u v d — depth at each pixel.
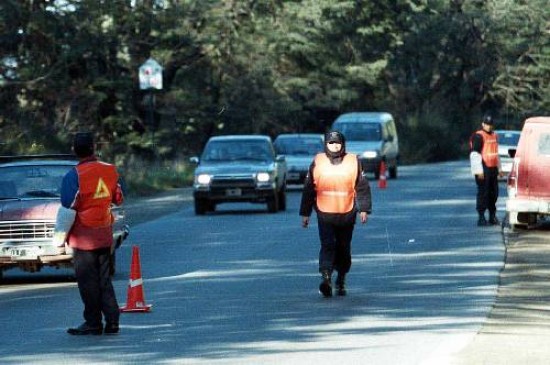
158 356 32.12
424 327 36.69
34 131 129.12
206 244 65.00
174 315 39.88
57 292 47.78
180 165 137.62
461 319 38.19
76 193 35.97
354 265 53.97
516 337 34.03
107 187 36.44
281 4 181.50
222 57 163.00
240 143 89.88
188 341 34.53
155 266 55.34
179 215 87.81
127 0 147.50
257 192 86.12
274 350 32.81
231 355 32.09
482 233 68.88
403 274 50.59
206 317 39.34
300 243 64.31
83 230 36.06
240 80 163.75
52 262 49.53
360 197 44.19
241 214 87.12
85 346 34.03
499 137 128.25
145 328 37.19
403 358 31.34
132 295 40.69
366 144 129.38
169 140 156.50
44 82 137.88
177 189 123.44
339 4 197.88
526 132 69.25
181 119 158.25
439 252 59.03
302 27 182.38
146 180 121.69
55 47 140.12
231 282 48.69
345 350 32.72
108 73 149.25
